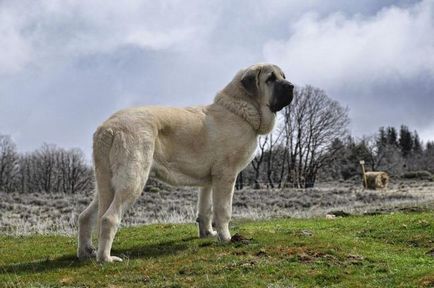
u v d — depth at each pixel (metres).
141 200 28.17
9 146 95.94
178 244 9.52
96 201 8.53
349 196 34.34
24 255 9.69
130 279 7.20
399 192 38.47
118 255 8.75
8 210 23.67
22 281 7.34
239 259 7.98
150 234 11.27
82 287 6.97
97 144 8.11
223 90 9.45
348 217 14.24
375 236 10.50
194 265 7.73
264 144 68.62
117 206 7.88
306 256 8.07
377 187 45.00
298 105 75.00
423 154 111.75
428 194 34.91
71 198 30.53
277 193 38.72
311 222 13.23
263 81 9.20
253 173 82.25
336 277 7.19
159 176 8.59
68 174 91.81
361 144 89.06
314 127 75.50
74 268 7.96
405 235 10.31
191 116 8.89
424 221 11.20
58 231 14.84
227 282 6.93
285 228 11.19
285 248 8.49
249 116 9.09
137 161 7.98
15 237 12.93
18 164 96.31
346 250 8.54
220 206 8.98
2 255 9.77
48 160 93.31
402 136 123.00
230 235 9.45
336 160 85.50
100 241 7.96
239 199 32.41
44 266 8.27
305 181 72.69
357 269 7.58
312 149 75.62
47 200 28.89
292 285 6.82
